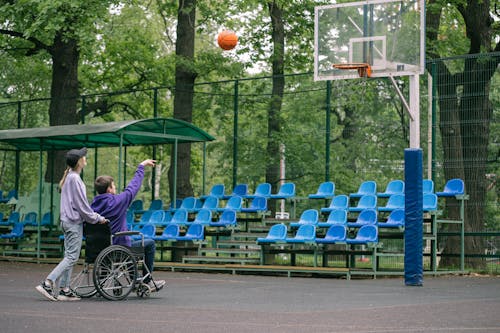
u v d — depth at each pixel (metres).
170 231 21.88
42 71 38.28
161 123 22.50
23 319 9.70
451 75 21.06
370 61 19.64
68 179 12.26
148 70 35.62
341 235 19.08
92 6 24.45
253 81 25.67
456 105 20.95
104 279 12.09
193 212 23.95
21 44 31.00
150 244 12.66
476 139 20.69
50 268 21.23
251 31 30.77
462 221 20.08
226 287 15.42
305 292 14.26
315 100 25.09
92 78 36.66
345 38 20.05
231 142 25.64
